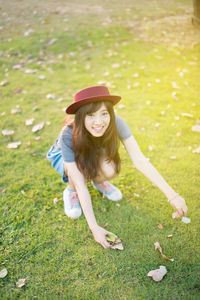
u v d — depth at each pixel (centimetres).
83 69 483
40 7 792
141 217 229
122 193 253
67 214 229
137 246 206
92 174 195
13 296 177
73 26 648
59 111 378
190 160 287
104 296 176
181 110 365
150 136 323
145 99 393
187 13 707
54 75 470
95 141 186
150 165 192
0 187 262
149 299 174
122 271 190
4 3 834
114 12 730
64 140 182
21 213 235
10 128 346
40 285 183
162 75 452
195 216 227
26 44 577
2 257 200
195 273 186
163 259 196
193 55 512
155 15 702
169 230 217
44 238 213
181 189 254
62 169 212
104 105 161
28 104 395
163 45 556
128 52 533
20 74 477
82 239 212
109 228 221
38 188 260
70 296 177
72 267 194
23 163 291
